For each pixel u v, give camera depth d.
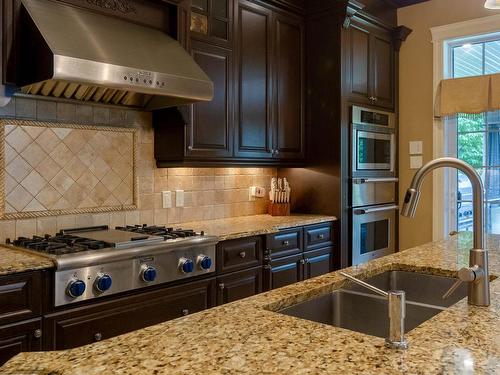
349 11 3.62
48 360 0.88
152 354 0.90
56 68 2.01
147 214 3.05
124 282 2.17
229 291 2.74
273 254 3.10
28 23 2.14
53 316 1.95
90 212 2.75
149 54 2.48
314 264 3.47
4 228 2.39
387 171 4.24
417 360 0.87
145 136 3.04
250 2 3.34
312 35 3.84
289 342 0.97
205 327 1.07
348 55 3.77
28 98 2.47
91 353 0.91
